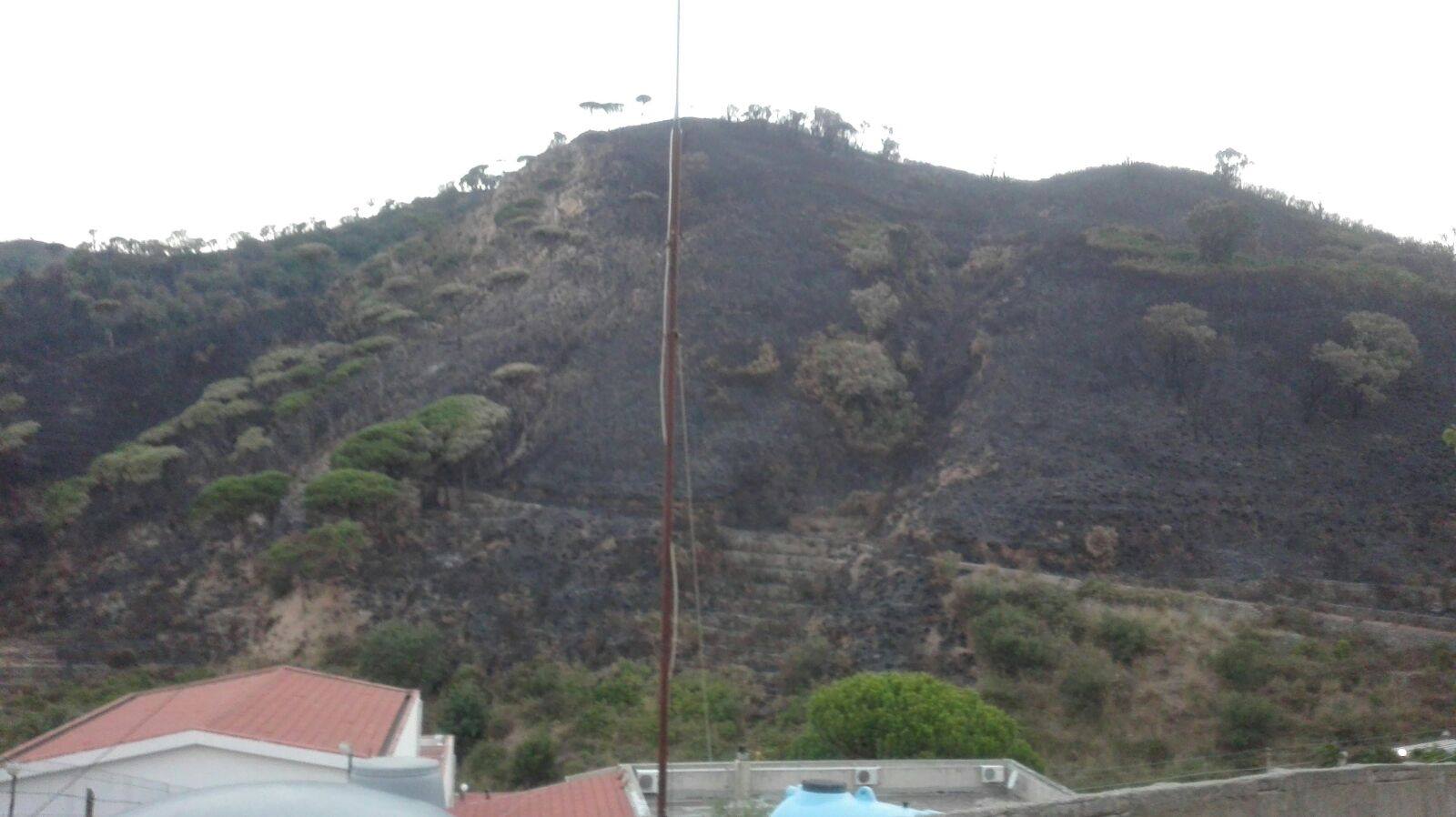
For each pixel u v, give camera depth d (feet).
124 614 118.42
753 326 161.89
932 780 53.16
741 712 87.81
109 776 38.83
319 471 139.13
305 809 14.25
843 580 116.16
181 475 144.56
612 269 176.04
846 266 180.24
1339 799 24.93
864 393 147.95
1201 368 142.10
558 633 107.65
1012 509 120.47
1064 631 96.68
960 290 180.75
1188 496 119.96
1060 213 207.10
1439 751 64.90
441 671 101.40
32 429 159.33
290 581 115.34
